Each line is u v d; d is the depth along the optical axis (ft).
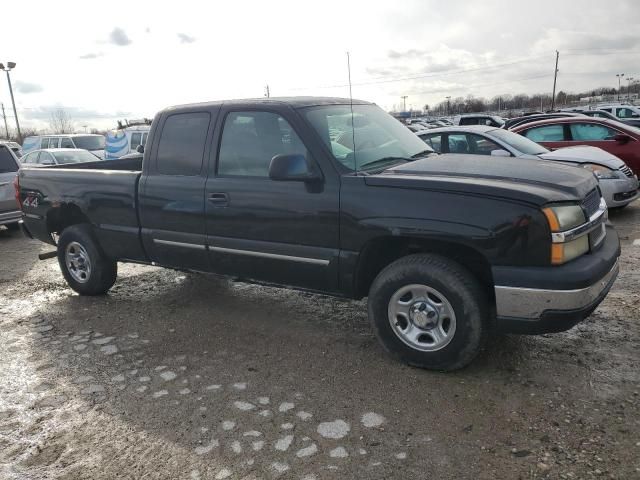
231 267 15.01
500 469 9.04
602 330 14.10
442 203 11.44
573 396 11.05
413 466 9.23
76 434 10.71
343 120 14.39
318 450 9.80
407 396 11.42
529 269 10.83
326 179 12.87
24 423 11.18
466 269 11.78
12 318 17.43
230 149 14.66
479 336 11.58
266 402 11.52
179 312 17.21
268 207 13.67
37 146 65.41
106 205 17.26
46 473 9.57
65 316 17.39
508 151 26.73
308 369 12.91
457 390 11.53
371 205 12.18
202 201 14.89
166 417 11.14
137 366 13.55
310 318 16.19
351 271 12.82
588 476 8.73
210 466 9.53
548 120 35.78
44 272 23.13
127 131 61.11
